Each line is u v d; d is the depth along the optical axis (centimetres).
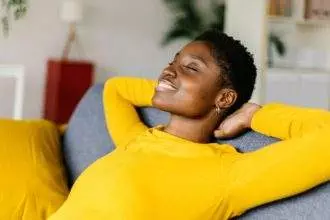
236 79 125
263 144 123
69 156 173
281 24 448
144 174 118
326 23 439
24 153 158
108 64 440
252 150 124
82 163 167
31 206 149
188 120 127
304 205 108
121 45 443
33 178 153
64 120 385
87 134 170
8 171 152
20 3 387
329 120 108
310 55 451
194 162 117
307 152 104
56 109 383
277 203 112
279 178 106
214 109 127
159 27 452
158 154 122
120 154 129
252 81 130
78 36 425
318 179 104
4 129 162
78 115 178
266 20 369
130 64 448
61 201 153
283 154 107
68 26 418
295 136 111
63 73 382
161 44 455
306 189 106
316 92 425
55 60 403
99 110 171
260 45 366
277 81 411
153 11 448
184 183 115
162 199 114
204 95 124
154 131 131
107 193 120
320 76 425
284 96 415
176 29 449
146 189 116
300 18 427
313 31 459
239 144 128
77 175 167
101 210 119
